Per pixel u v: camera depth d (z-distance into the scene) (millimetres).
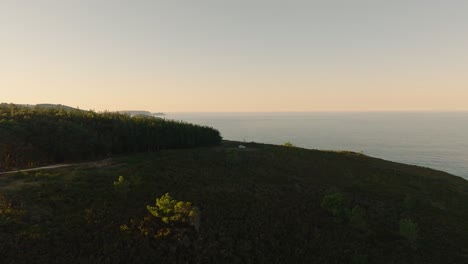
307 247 23938
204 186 32875
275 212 28828
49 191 25219
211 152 54281
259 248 22719
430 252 26359
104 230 20750
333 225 28578
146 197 27141
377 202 38406
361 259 22891
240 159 49531
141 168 36375
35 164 43562
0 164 40719
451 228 32688
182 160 44188
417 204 39781
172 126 65312
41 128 47719
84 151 47562
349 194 40344
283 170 48750
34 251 17656
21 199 23328
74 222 21047
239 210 27703
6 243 17719
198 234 22297
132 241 20109
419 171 64062
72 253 18172
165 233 21266
